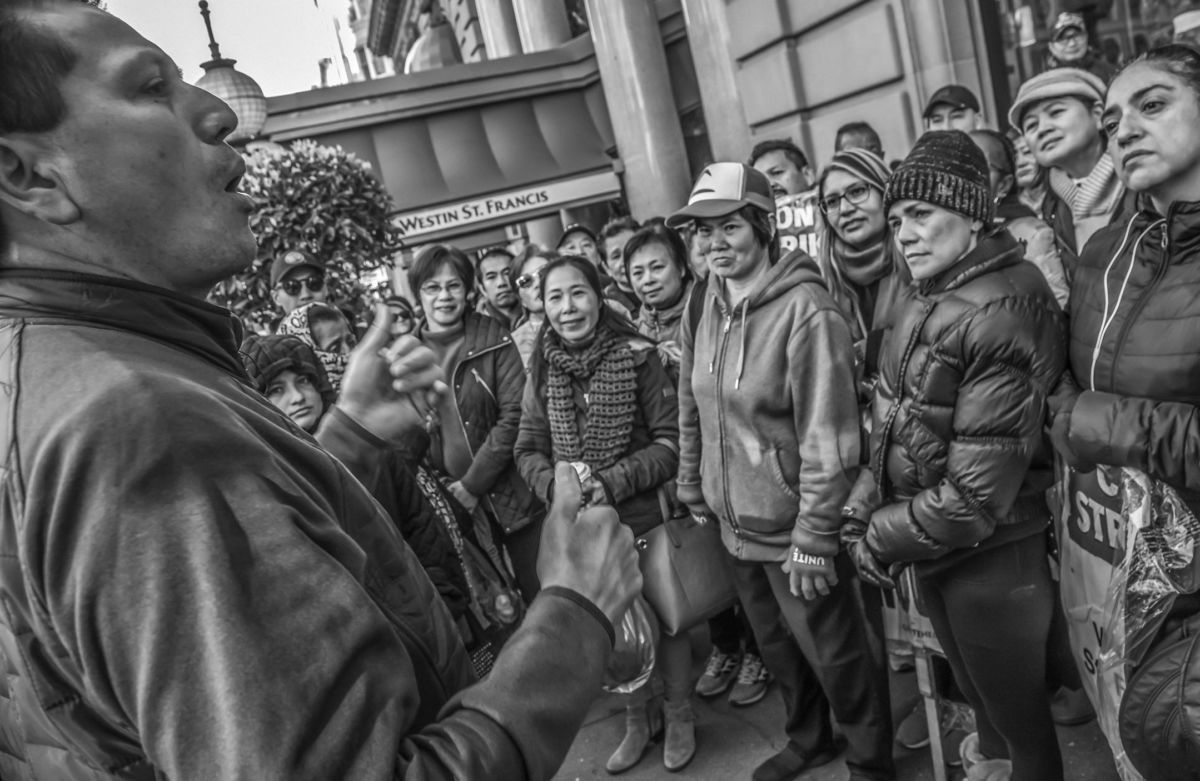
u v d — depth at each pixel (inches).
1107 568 60.7
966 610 69.4
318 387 80.4
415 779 22.3
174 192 26.6
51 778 26.4
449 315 121.3
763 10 265.4
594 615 29.6
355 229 171.2
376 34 1040.8
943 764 84.0
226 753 20.1
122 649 21.0
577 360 100.9
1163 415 52.7
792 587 82.0
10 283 25.3
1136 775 60.4
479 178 375.9
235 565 21.4
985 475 62.1
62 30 24.6
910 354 67.0
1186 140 52.4
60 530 21.3
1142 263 56.3
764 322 81.9
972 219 63.8
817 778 93.6
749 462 85.2
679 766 102.0
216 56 197.2
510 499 115.0
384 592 29.4
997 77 220.2
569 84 390.3
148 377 22.8
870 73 236.4
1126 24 194.1
